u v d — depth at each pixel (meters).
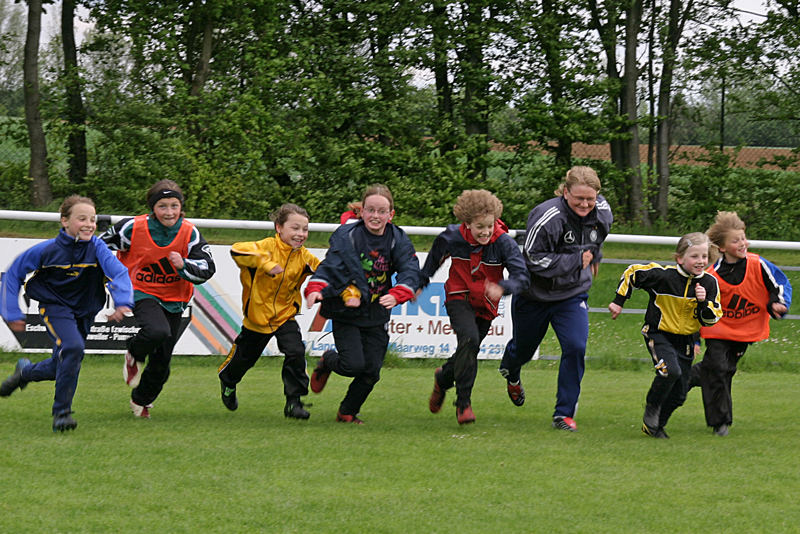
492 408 16.20
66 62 42.25
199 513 8.84
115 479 9.99
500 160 47.81
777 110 48.25
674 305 13.66
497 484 10.23
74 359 12.30
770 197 48.06
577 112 45.62
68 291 12.49
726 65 47.47
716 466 11.52
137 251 13.44
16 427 12.80
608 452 12.24
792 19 46.44
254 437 12.54
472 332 13.50
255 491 9.65
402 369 20.45
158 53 41.50
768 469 11.41
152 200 13.34
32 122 40.62
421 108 46.88
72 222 12.12
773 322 24.25
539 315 14.31
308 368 20.00
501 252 13.48
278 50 44.97
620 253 25.45
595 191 13.66
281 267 13.72
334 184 44.69
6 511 8.75
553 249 13.81
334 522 8.66
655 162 51.22
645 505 9.52
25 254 12.16
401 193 42.84
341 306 13.61
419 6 44.03
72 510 8.84
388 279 13.73
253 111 41.66
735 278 14.26
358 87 45.62
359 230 13.45
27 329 19.42
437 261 13.95
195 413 14.70
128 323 19.80
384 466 10.96
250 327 13.97
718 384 14.16
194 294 20.08
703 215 48.97
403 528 8.53
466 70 45.47
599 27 47.28
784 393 18.72
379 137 46.47
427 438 12.88
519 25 44.66
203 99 41.66
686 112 48.88
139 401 13.98
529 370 21.17
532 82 47.00
